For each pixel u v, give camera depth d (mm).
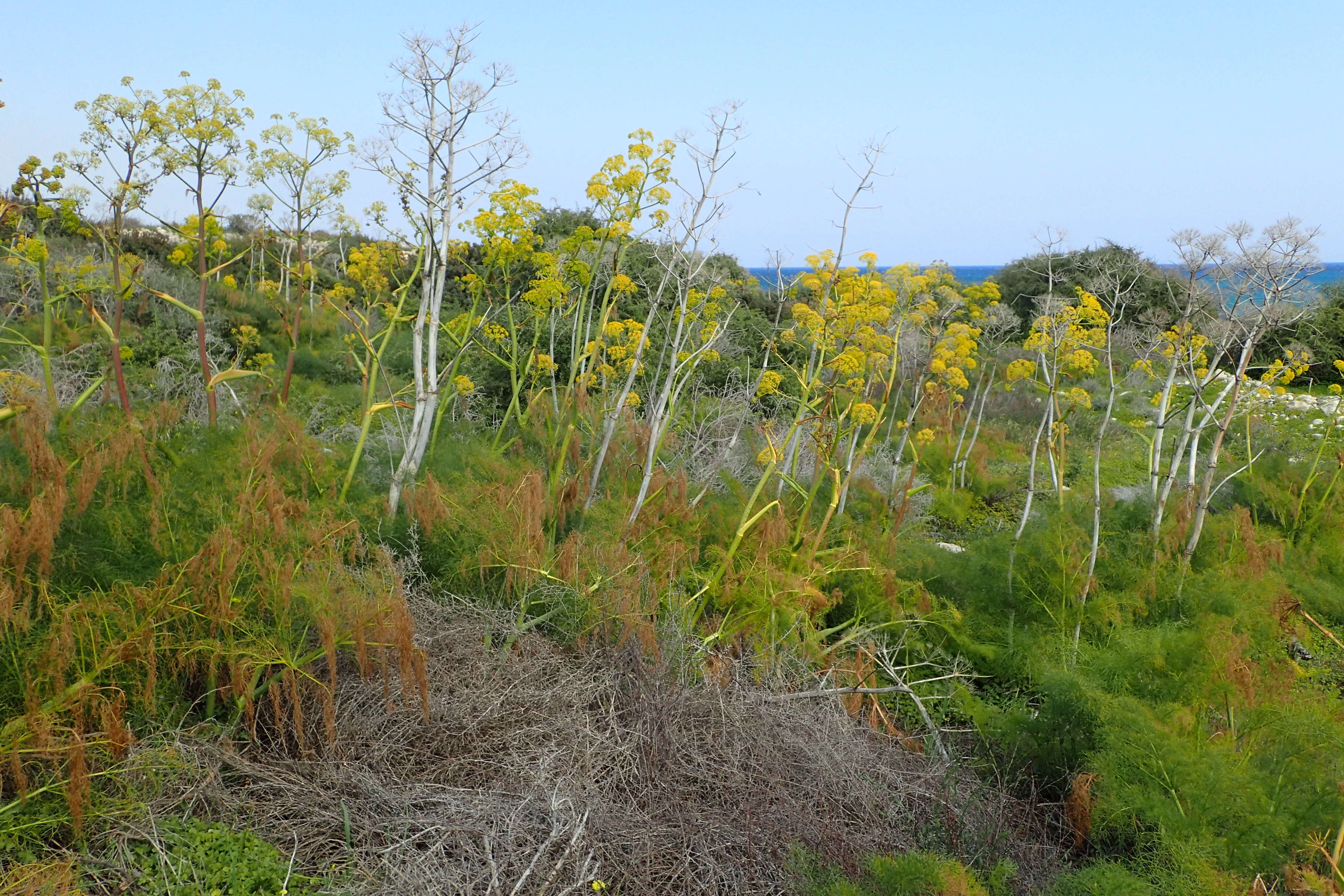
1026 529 6328
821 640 5172
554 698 3828
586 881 2980
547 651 4125
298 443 4840
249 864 2838
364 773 3283
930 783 3963
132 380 7242
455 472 5336
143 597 3117
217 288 10719
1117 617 5172
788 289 6449
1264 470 8648
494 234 6020
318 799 3154
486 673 3877
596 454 6230
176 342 8742
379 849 2975
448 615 4195
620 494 5625
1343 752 3574
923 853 3410
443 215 5293
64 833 2891
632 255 9422
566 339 8812
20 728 2754
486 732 3623
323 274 14156
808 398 5836
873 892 3152
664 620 4383
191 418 6160
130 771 2982
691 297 6242
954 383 7312
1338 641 5227
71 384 6836
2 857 2691
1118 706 3873
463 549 4496
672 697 3863
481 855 3027
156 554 3549
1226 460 9281
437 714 3600
